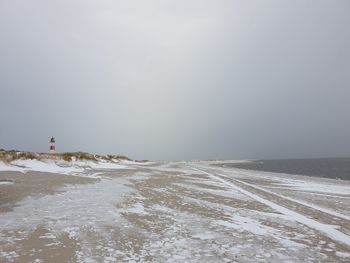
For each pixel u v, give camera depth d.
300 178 31.00
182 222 9.72
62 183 18.89
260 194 16.83
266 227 9.35
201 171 38.28
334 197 17.03
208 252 6.91
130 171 32.88
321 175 45.81
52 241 7.43
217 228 9.09
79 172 27.91
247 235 8.41
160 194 15.63
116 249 6.97
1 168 24.12
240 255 6.77
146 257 6.50
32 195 14.17
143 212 11.06
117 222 9.47
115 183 20.03
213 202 13.67
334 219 10.75
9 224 8.98
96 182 20.25
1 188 15.70
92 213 10.65
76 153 39.66
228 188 19.28
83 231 8.36
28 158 28.55
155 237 8.00
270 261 6.45
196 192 16.83
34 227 8.68
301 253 6.99
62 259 6.25
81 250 6.84
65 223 9.20
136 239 7.78
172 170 39.06
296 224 9.80
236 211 11.76
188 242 7.63
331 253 7.03
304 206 13.31
